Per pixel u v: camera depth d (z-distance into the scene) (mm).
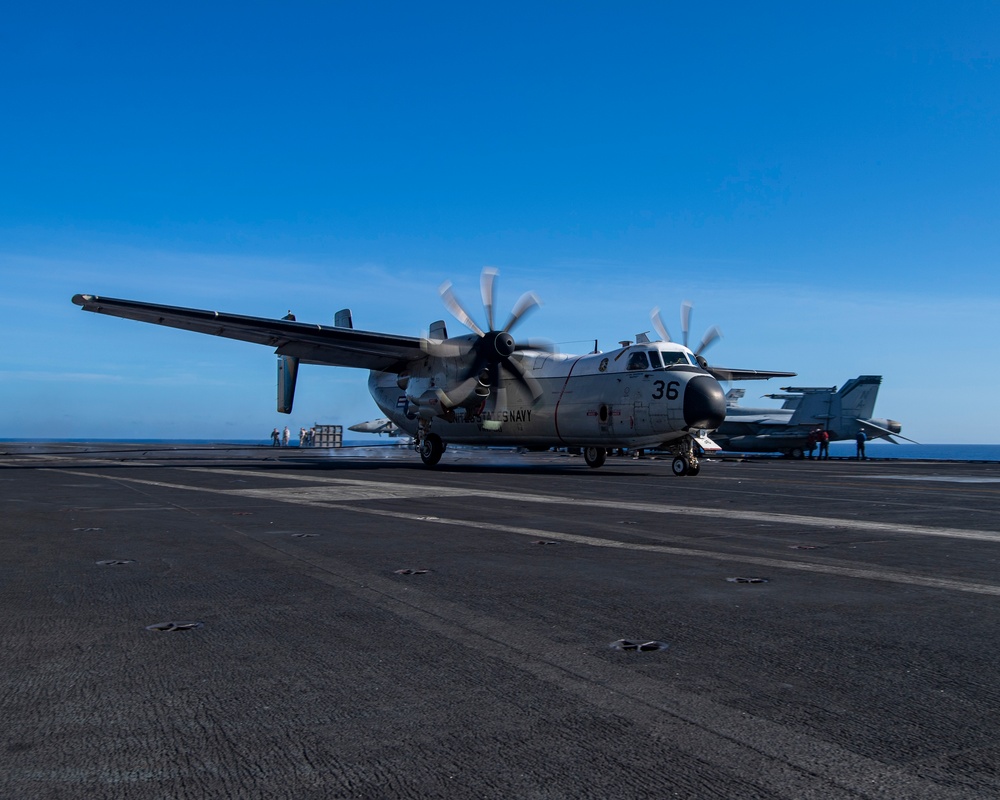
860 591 5969
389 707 3484
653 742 3115
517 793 2689
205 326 22328
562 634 4715
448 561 7238
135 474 21000
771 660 4199
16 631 4730
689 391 20562
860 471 26578
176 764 2904
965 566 7066
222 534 8984
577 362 23594
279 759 2953
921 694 3668
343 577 6445
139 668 4020
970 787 2727
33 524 9898
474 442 26406
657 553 7758
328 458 35469
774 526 9938
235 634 4684
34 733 3180
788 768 2879
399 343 24094
